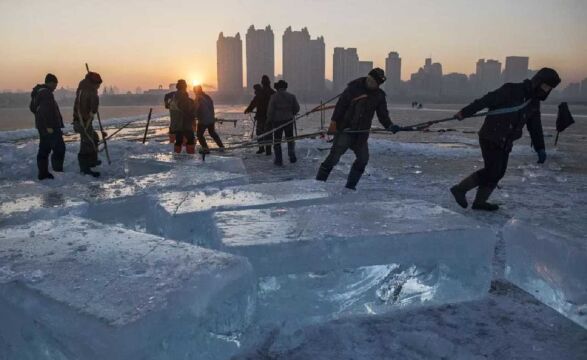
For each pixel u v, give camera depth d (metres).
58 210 3.33
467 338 2.17
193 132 9.21
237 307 2.06
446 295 2.57
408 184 6.28
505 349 2.07
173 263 2.07
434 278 2.54
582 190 5.89
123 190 4.06
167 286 1.83
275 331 2.24
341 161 8.57
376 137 14.78
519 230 2.79
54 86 6.20
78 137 14.62
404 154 9.91
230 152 10.12
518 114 4.30
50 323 1.70
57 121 6.23
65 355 1.69
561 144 12.27
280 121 8.02
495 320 2.36
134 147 9.32
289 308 2.34
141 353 1.60
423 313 2.44
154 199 3.52
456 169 7.80
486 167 4.55
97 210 3.55
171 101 9.02
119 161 7.91
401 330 2.25
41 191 4.03
